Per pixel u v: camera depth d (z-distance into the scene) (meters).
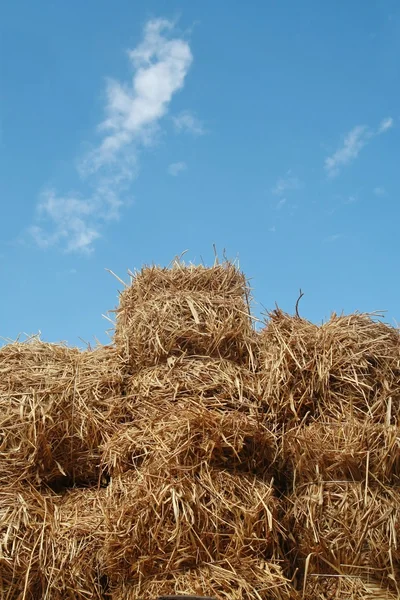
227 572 3.15
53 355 3.75
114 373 3.65
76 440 3.54
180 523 3.19
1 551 3.22
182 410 3.40
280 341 3.54
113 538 3.20
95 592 3.25
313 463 3.32
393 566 3.17
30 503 3.37
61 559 3.26
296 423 3.44
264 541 3.22
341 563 3.22
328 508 3.26
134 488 3.25
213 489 3.25
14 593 3.22
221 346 3.67
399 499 3.22
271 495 3.30
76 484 3.57
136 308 3.86
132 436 3.41
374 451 3.27
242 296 3.99
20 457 3.47
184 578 3.15
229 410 3.45
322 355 3.48
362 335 3.52
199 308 3.72
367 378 3.44
